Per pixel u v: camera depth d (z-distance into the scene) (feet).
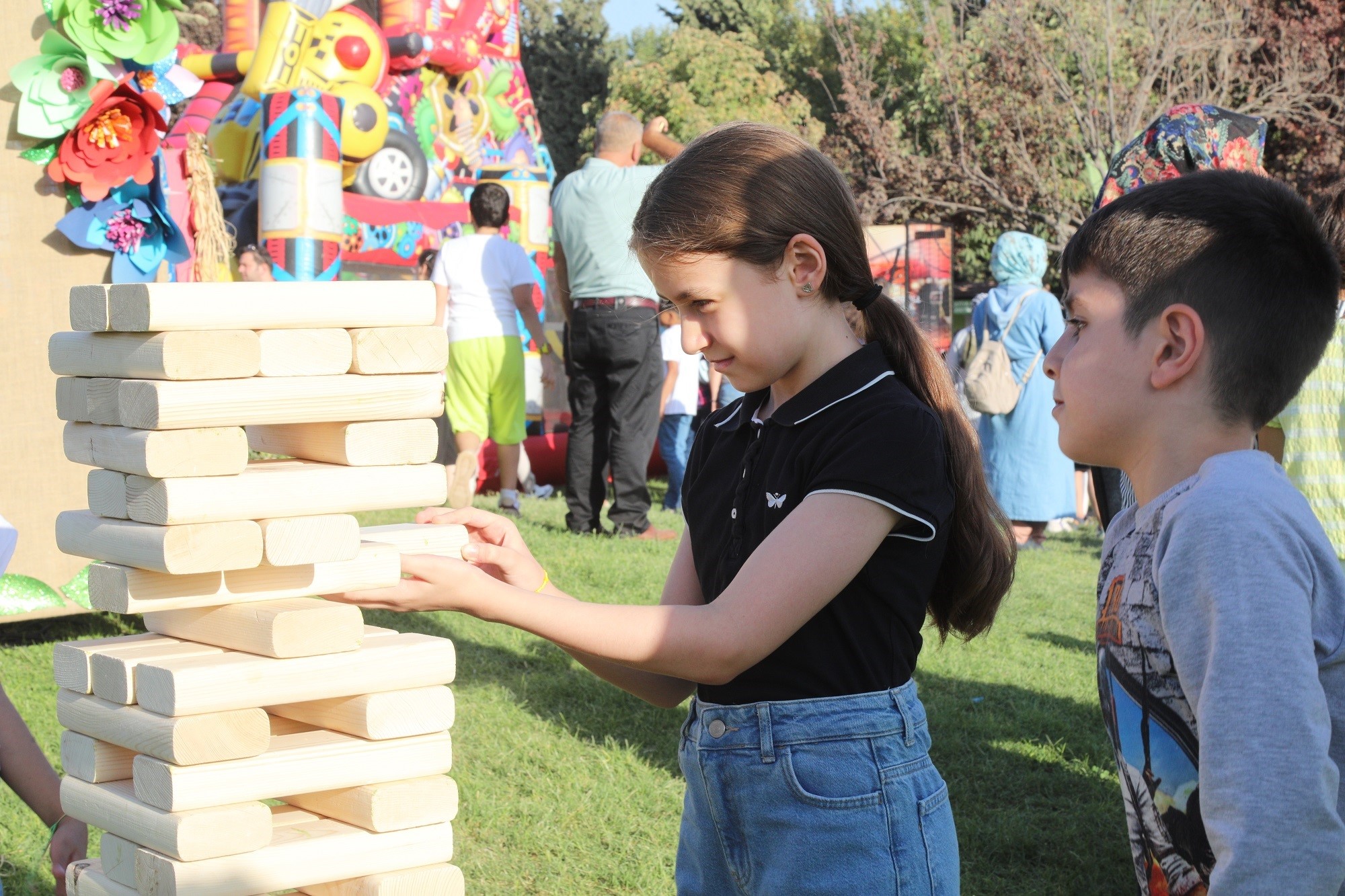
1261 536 4.00
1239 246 4.40
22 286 14.16
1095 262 4.68
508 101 37.17
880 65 78.18
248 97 28.84
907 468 5.05
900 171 63.10
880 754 5.08
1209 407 4.45
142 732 4.56
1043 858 10.17
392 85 32.19
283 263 26.32
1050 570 22.03
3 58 13.84
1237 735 3.79
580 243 21.02
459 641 15.31
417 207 32.07
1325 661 4.04
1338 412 8.71
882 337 5.60
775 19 97.35
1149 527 4.45
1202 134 9.07
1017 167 56.08
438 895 4.85
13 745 6.08
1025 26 52.31
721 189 5.04
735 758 5.19
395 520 21.90
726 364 5.26
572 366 21.85
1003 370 23.22
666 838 10.13
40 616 14.39
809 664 5.12
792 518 5.04
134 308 4.32
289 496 4.46
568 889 9.30
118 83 13.94
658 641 4.78
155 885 4.56
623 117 21.39
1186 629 4.05
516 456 23.76
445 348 4.70
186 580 4.51
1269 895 3.66
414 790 4.82
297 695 4.58
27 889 8.86
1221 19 50.67
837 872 4.99
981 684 14.71
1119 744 4.63
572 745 11.98
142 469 4.29
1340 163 47.62
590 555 19.48
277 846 4.64
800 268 5.14
